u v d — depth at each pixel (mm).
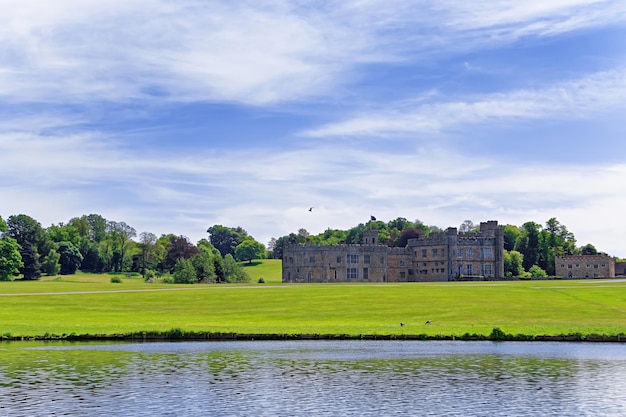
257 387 55688
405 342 80812
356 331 84812
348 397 52594
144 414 48000
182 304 116875
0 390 54344
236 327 87125
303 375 60250
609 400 51594
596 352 72438
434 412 48594
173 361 67000
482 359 68000
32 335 83938
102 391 54188
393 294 126188
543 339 82188
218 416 47594
